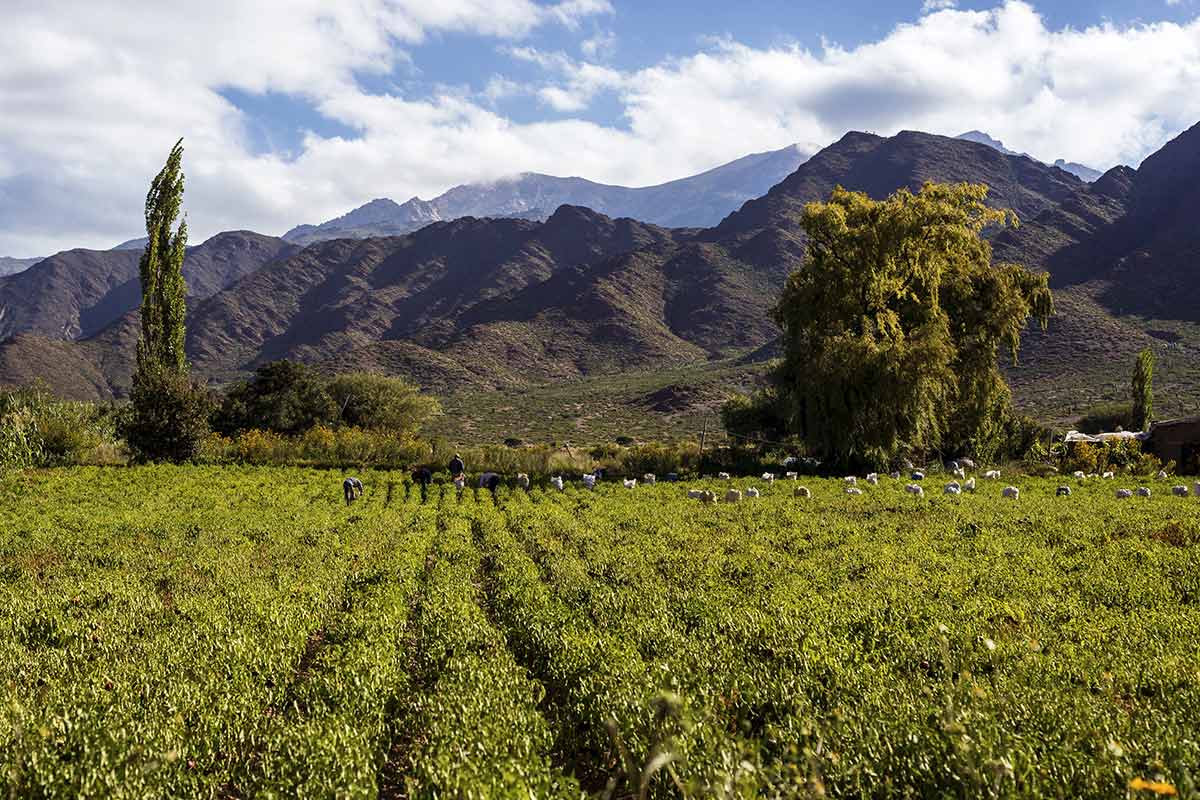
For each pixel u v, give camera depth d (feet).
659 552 71.05
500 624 48.34
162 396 173.88
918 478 142.72
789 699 28.50
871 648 36.96
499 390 517.96
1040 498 111.45
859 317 161.68
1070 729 24.26
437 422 392.68
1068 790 19.58
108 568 72.13
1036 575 56.85
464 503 122.21
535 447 193.57
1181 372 366.02
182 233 182.19
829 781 21.43
